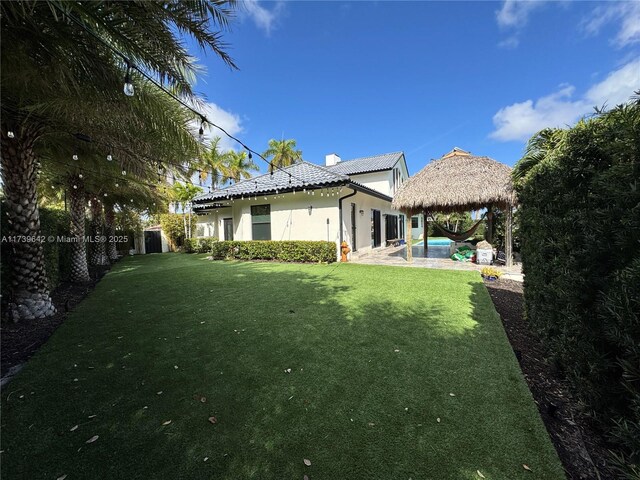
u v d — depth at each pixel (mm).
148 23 3125
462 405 2203
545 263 2840
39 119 4461
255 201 12672
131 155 5207
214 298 5570
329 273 8188
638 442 1407
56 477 1631
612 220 1788
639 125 1556
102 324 4215
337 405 2230
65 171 7555
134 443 1883
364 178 18641
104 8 2838
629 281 1524
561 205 2479
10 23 2670
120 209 14945
